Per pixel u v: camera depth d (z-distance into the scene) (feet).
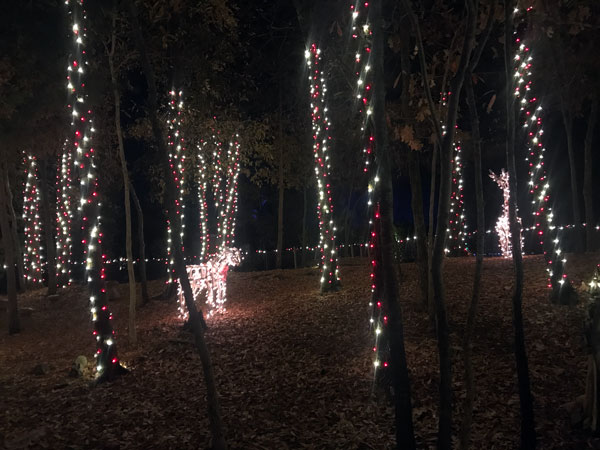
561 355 24.32
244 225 92.22
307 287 50.98
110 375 29.48
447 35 26.81
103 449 20.33
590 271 38.55
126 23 36.22
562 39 37.47
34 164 62.18
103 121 51.93
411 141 27.68
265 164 78.18
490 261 49.11
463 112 48.26
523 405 16.65
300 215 89.97
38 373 32.63
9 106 38.40
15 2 34.17
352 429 20.27
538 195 32.89
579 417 18.33
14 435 22.31
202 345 17.92
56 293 62.18
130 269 37.27
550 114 56.08
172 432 21.44
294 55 65.72
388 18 27.53
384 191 13.79
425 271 33.63
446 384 13.51
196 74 46.24
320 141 46.75
